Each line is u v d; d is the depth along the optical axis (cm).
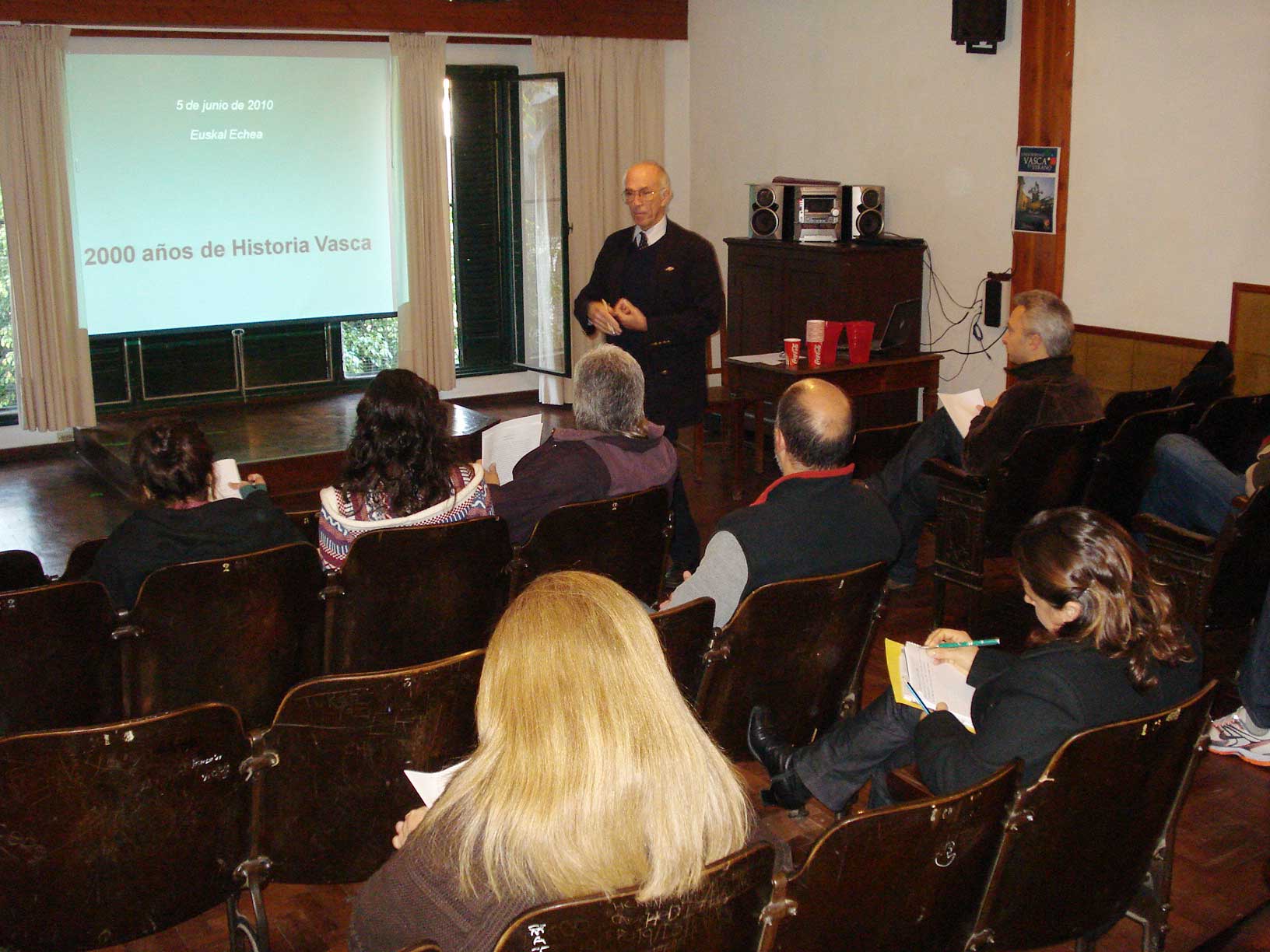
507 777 112
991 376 655
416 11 737
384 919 118
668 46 834
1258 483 318
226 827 175
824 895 146
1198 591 318
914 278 681
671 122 847
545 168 792
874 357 620
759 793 293
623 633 117
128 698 250
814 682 249
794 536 243
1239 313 527
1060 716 179
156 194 701
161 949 235
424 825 119
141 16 664
